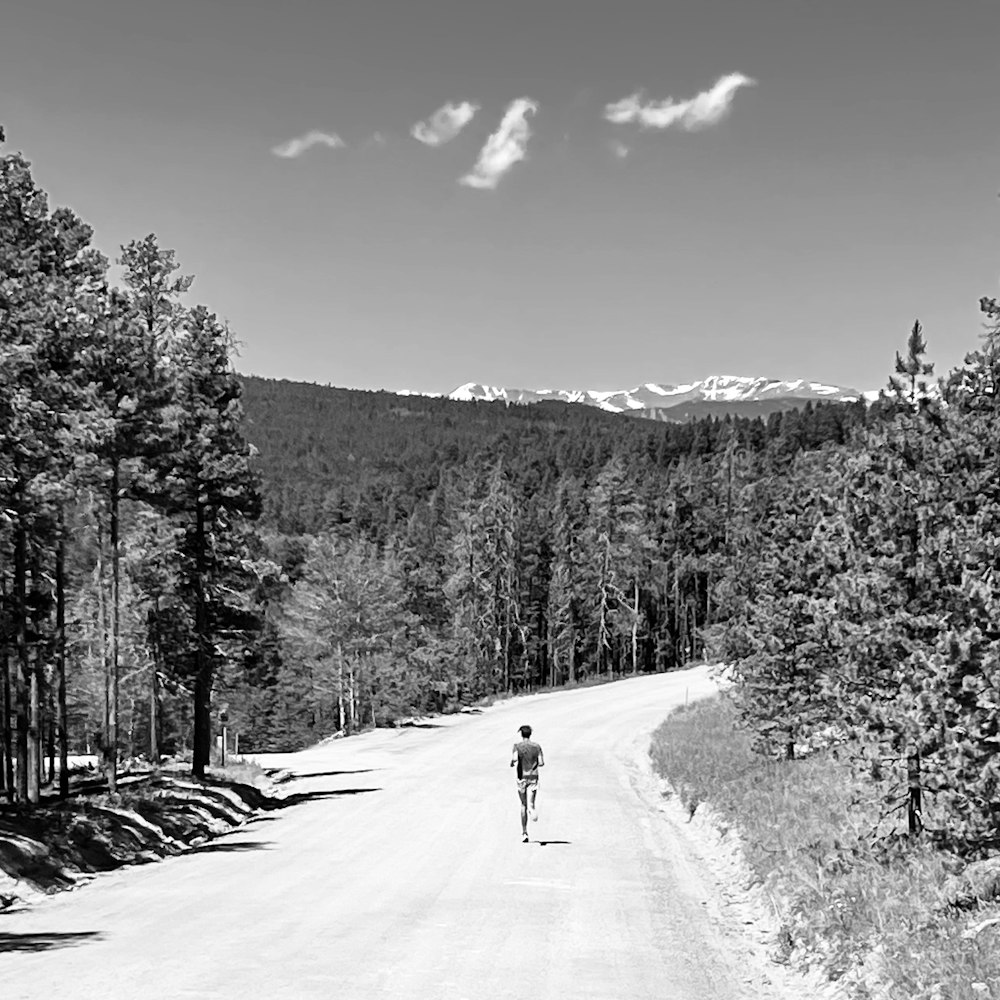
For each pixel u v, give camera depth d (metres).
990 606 10.70
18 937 12.24
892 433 13.74
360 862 17.91
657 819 24.11
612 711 59.88
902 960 9.30
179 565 31.66
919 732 11.17
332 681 66.50
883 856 13.48
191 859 19.03
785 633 25.08
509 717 59.19
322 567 65.06
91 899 14.94
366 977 10.01
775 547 26.47
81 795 27.23
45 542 24.31
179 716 52.16
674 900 14.69
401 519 146.12
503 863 17.70
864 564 13.78
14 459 19.72
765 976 10.59
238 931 12.28
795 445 158.88
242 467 31.33
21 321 20.50
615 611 93.25
